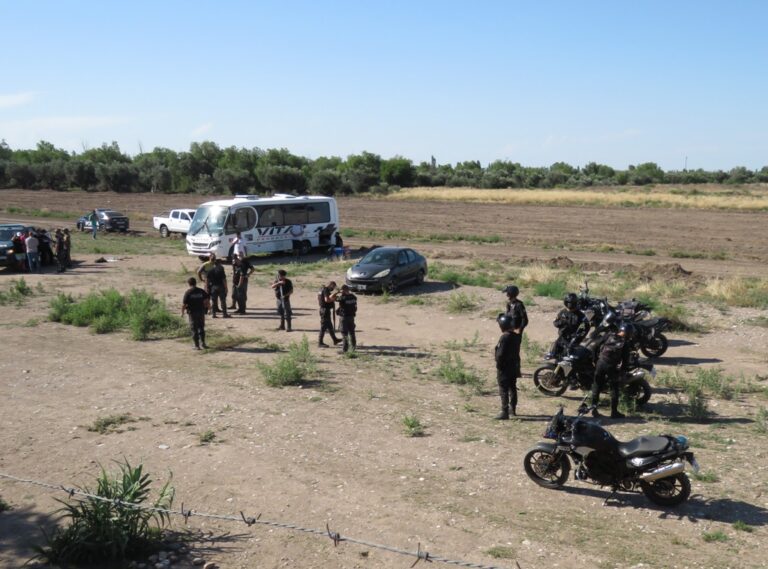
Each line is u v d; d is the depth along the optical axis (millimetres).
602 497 8227
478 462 9359
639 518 7637
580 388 12141
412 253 24984
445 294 23312
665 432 10422
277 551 7105
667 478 7836
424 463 9359
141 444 10227
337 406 11961
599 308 14312
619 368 11305
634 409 11328
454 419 11234
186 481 8883
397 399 12383
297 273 28938
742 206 62188
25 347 16594
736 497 8078
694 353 15539
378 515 7832
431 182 113062
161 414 11625
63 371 14438
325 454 9742
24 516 7953
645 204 67188
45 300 23266
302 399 12375
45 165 99438
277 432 10672
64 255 29953
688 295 21859
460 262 32031
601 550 6926
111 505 7117
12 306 22172
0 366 14836
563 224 51688
